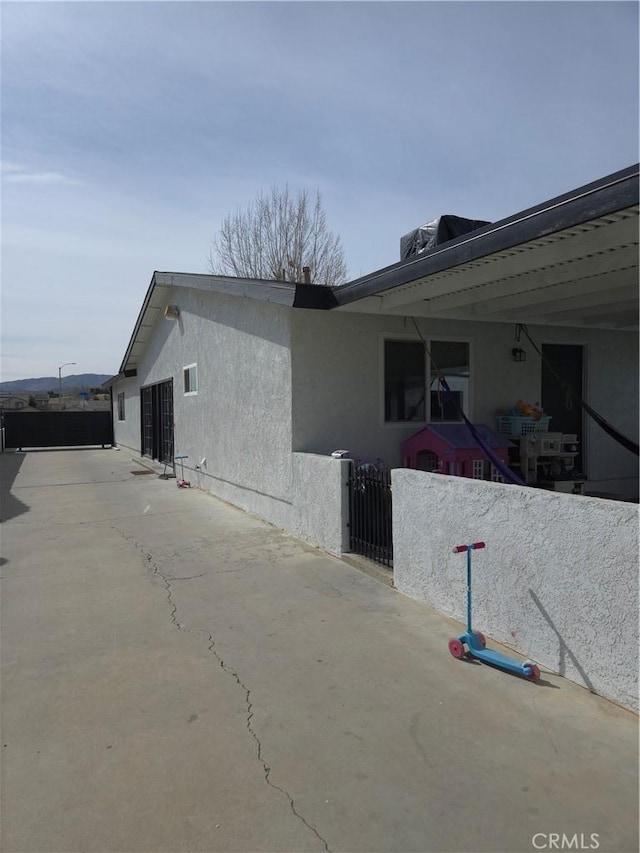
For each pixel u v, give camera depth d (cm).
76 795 259
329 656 389
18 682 362
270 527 779
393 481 509
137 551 670
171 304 1352
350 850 225
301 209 2377
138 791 261
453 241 459
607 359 948
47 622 459
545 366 902
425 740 293
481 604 405
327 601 491
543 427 830
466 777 264
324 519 646
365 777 267
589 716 307
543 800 248
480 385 845
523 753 280
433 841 228
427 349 747
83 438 2667
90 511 935
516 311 739
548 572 351
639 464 980
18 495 1127
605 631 319
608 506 315
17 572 596
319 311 729
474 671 363
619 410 963
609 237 407
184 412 1276
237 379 915
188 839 233
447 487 440
